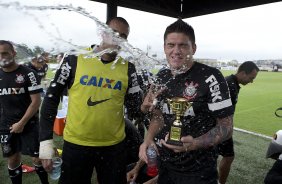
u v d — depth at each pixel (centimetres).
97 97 178
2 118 261
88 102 177
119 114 186
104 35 176
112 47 178
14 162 270
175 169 157
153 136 172
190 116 150
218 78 147
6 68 251
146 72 184
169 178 163
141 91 187
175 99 147
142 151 170
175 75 155
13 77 253
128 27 190
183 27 147
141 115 197
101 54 181
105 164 190
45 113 181
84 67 178
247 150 468
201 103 147
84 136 180
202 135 146
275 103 1035
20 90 255
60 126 459
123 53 183
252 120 746
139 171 218
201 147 143
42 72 251
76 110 180
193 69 151
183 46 146
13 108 258
